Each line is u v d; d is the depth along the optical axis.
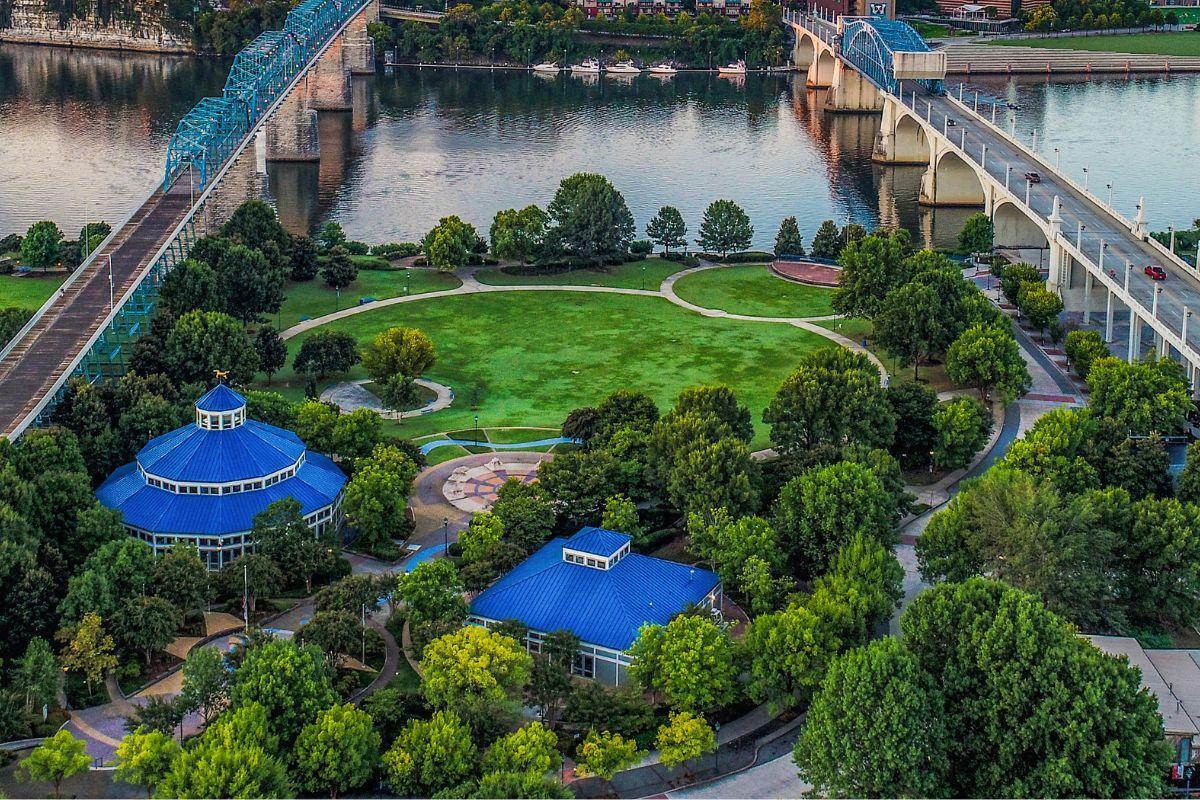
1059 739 190.62
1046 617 199.75
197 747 191.12
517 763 195.25
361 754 198.75
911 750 189.12
